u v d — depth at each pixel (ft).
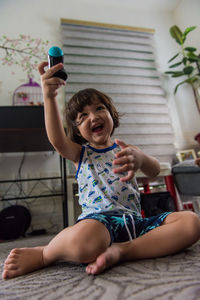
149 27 8.93
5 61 6.90
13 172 6.08
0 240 4.72
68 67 7.32
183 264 1.41
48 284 1.28
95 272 1.34
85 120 2.44
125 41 8.29
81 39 7.80
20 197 5.78
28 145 5.32
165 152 7.32
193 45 8.30
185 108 8.10
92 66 7.60
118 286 1.10
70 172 6.24
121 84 7.71
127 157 1.49
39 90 6.78
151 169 2.08
